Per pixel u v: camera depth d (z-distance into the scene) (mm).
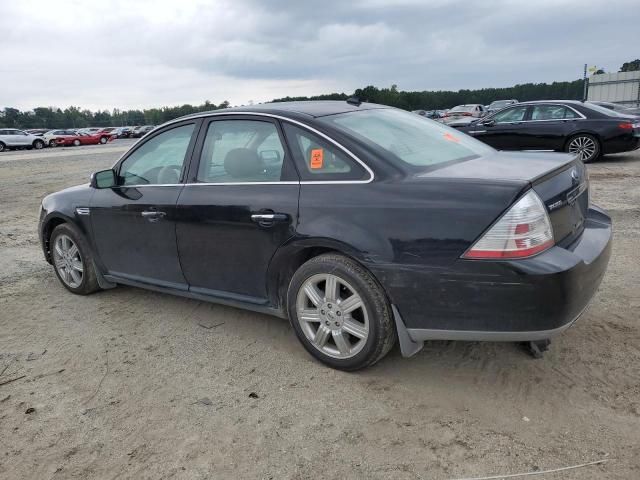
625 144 11586
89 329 4230
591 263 2840
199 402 3102
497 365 3301
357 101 4125
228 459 2600
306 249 3314
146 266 4309
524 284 2627
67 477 2539
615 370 3152
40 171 18000
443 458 2514
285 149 3455
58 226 4953
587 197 3492
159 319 4352
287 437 2738
